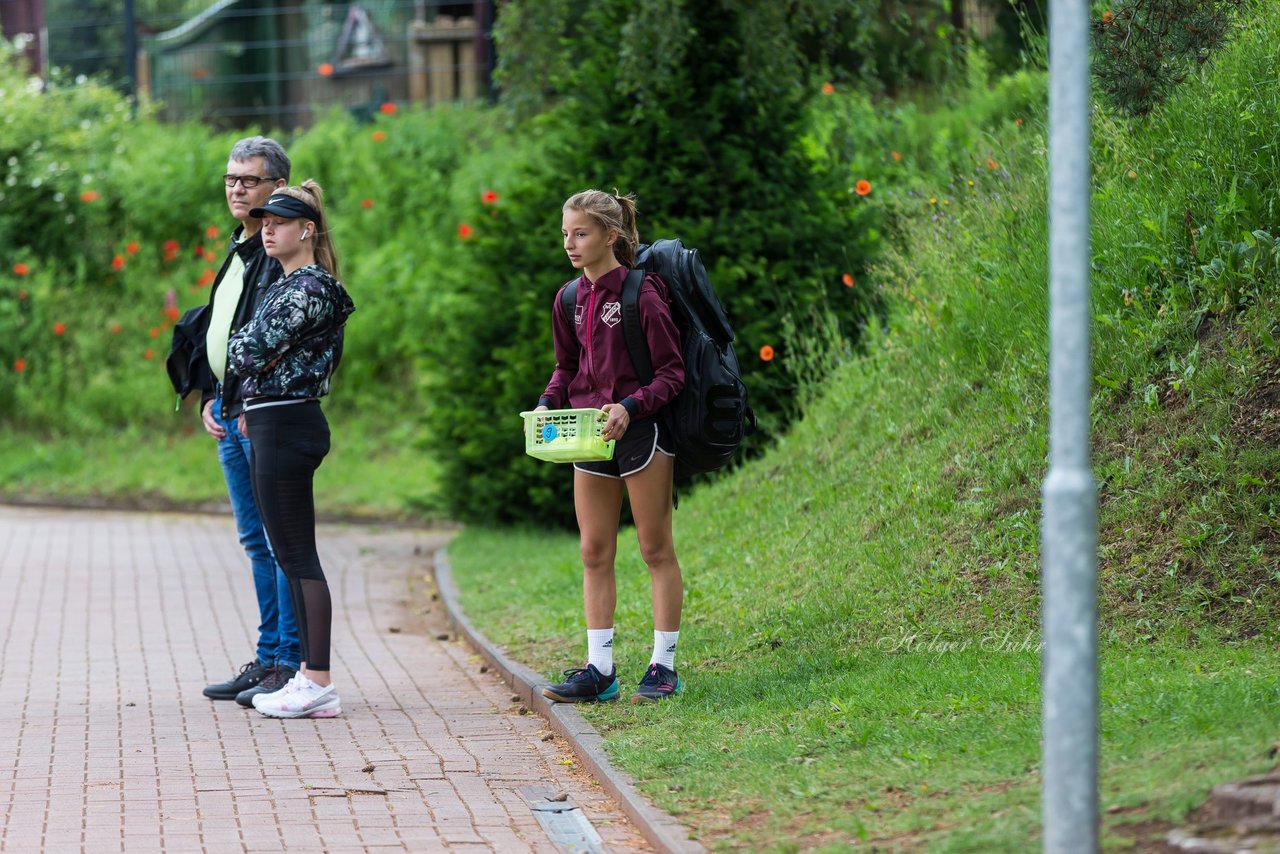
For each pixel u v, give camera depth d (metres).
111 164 38.06
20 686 15.36
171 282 36.44
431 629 19.38
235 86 43.84
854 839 8.80
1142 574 13.08
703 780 10.62
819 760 10.59
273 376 13.59
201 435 34.28
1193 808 7.93
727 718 12.30
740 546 18.05
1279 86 15.39
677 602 13.43
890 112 27.34
